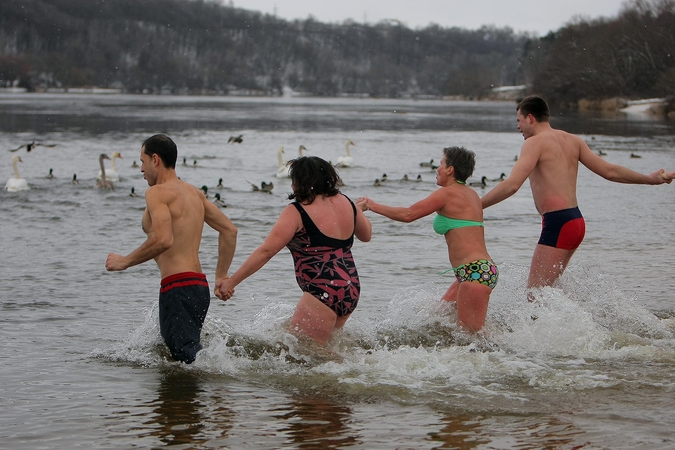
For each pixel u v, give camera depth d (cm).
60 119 5684
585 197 1762
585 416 492
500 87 18038
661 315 740
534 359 608
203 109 8612
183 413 500
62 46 19200
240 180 2256
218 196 1673
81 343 661
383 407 511
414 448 443
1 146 3309
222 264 645
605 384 552
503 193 688
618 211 1527
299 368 590
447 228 665
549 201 718
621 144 3562
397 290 859
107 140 3734
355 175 2406
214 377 573
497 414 497
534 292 700
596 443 449
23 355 625
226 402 521
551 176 718
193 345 605
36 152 3088
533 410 504
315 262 605
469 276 651
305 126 5444
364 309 766
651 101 8281
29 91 17675
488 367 587
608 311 719
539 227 1333
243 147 3544
